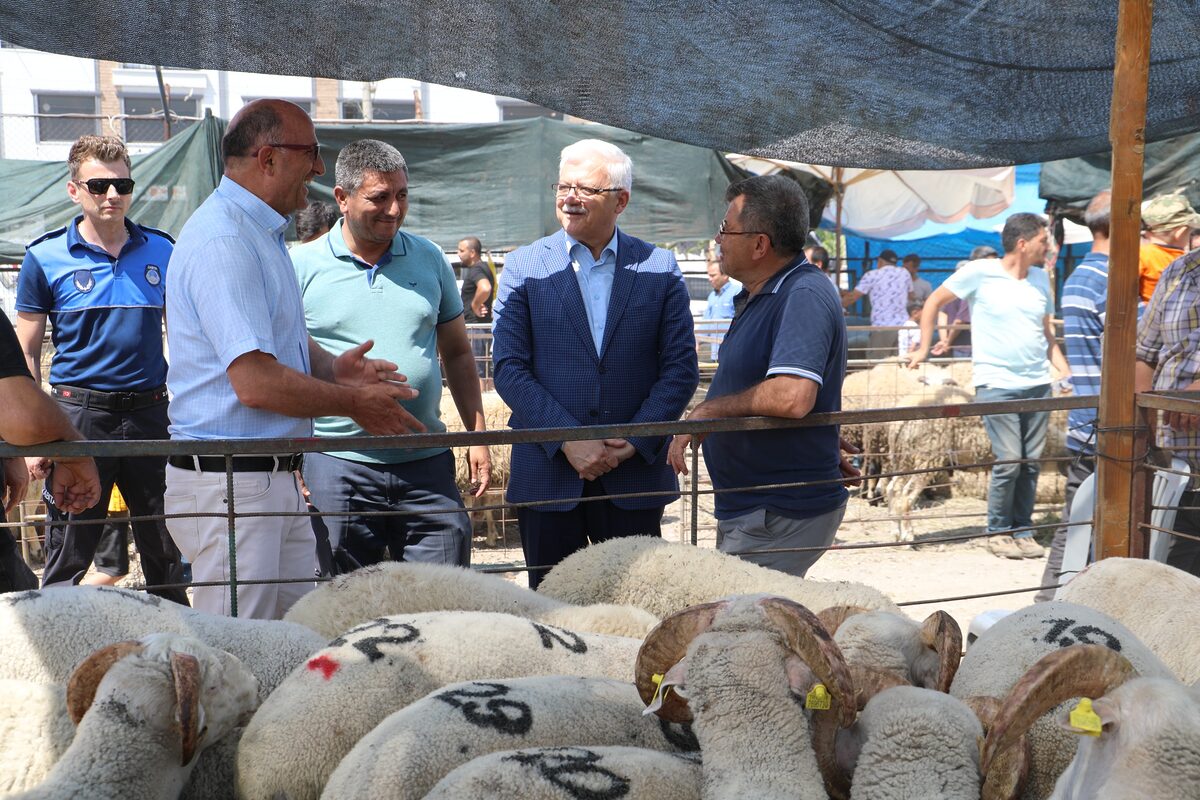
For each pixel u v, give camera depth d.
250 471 3.56
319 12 3.29
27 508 6.98
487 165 10.44
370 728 2.54
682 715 2.46
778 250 3.94
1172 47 4.07
